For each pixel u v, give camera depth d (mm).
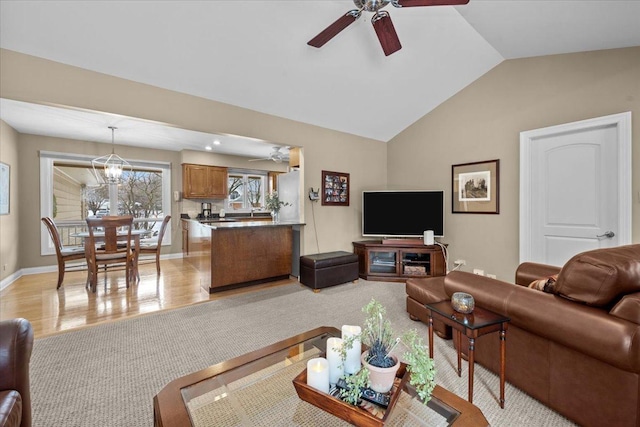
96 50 2363
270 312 2941
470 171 3898
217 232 3529
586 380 1314
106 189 5477
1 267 3756
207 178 6145
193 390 1169
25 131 4375
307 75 3145
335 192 4469
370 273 4250
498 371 1768
